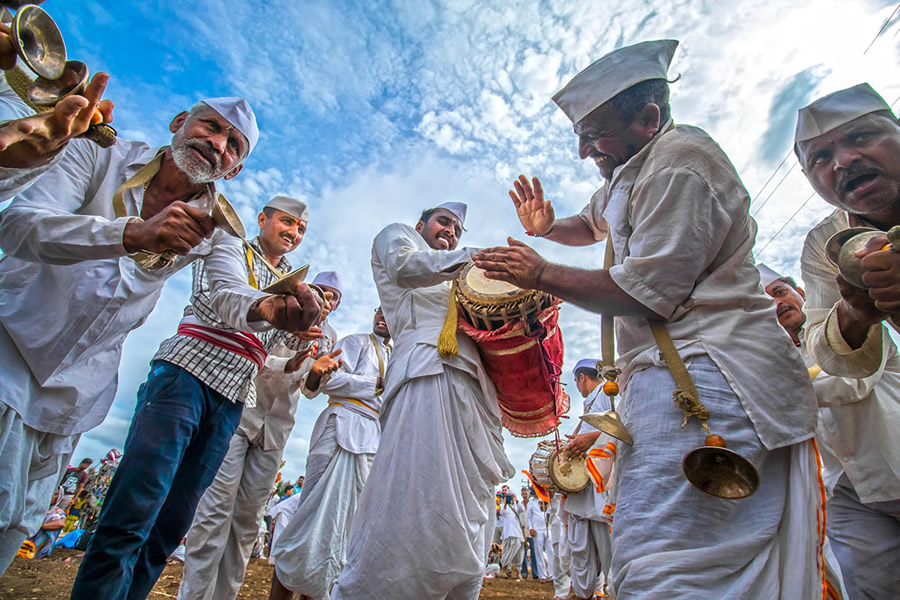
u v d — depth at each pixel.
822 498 1.64
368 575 2.36
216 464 3.28
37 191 2.34
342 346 5.49
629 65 2.16
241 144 2.81
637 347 2.00
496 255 2.09
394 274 2.99
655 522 1.62
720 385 1.73
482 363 3.01
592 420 1.85
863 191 2.32
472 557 2.43
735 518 1.60
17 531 2.39
